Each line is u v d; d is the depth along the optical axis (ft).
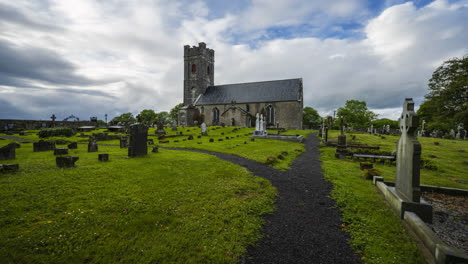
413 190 17.95
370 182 28.86
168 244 13.70
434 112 64.34
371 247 13.98
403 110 21.22
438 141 88.89
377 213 19.01
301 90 179.63
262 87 188.96
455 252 11.67
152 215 17.19
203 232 15.12
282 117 172.76
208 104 194.80
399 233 15.66
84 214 16.88
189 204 19.75
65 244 13.24
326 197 23.21
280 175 32.42
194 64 207.41
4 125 116.88
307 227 16.76
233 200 21.13
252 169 36.06
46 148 50.26
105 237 14.11
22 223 15.28
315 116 291.99
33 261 11.68
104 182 25.22
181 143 73.92
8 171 27.94
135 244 13.50
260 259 12.87
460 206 21.71
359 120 244.63
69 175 27.53
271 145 70.79
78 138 85.10
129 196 20.99
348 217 18.11
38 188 22.43
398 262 12.50
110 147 60.03
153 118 310.04
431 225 17.70
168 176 28.94
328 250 13.87
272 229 16.42
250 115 177.06
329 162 43.55
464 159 50.83
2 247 12.54
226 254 13.05
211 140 78.48
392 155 46.16
